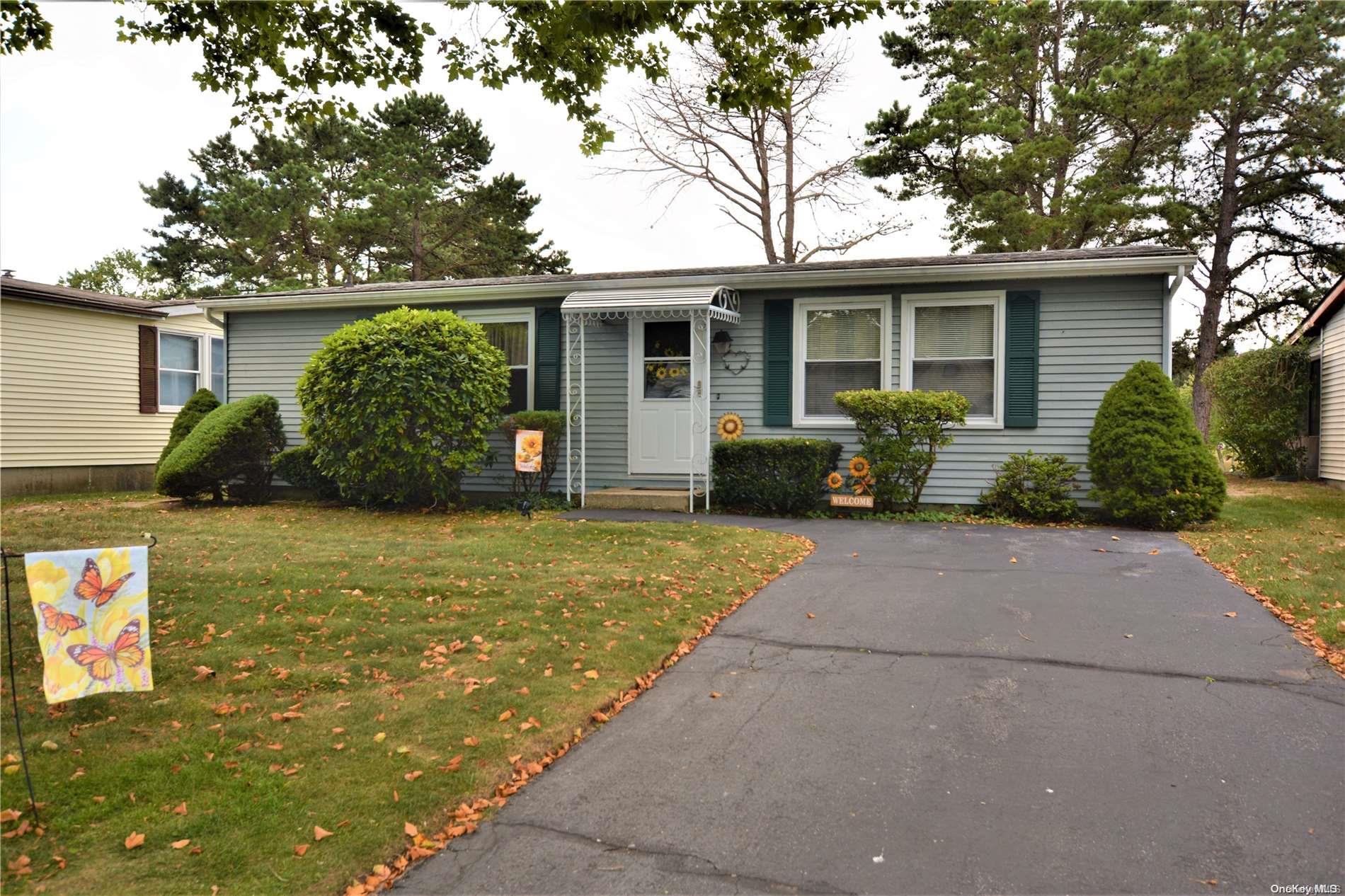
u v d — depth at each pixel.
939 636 5.52
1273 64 19.23
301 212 27.75
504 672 4.84
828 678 4.83
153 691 4.50
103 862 2.91
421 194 27.50
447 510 11.28
